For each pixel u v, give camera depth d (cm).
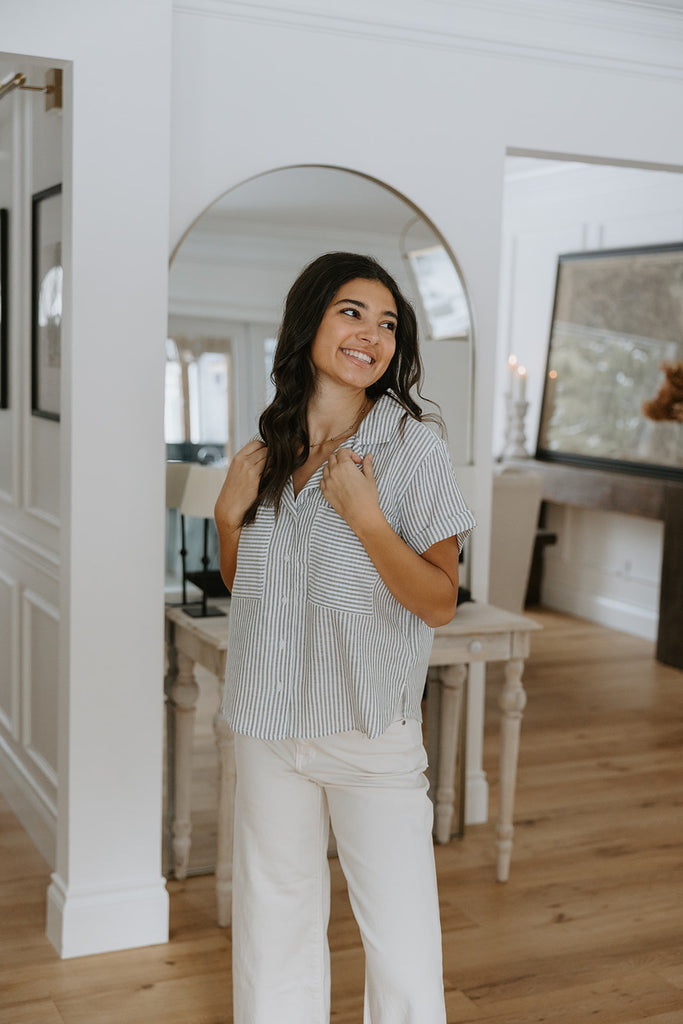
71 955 280
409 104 336
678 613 586
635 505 614
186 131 312
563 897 318
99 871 283
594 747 456
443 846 354
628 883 328
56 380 321
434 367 350
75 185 263
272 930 197
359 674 179
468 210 349
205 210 317
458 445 357
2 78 355
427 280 346
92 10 258
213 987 267
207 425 324
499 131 350
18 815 372
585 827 371
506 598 611
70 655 276
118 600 279
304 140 325
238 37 313
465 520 180
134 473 276
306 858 196
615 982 272
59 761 287
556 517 745
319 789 194
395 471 182
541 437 739
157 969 276
